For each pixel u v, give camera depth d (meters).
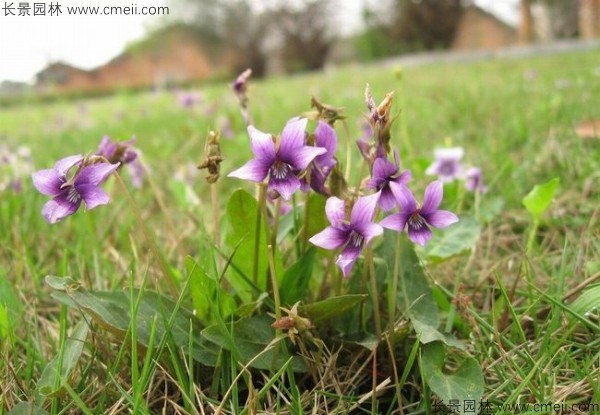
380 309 0.17
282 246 0.21
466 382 0.14
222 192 0.34
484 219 0.25
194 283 0.16
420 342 0.16
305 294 0.18
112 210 0.31
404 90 0.84
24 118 1.20
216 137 0.15
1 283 0.19
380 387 0.15
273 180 0.14
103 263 0.23
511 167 0.31
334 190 0.15
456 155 0.26
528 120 0.44
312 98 0.16
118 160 0.18
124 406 0.15
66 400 0.15
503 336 0.17
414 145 0.41
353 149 0.35
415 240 0.14
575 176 0.29
